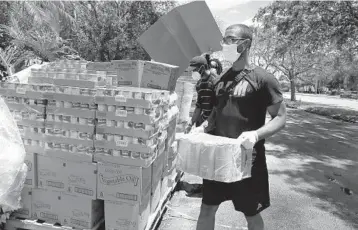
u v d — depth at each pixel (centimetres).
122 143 242
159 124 266
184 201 384
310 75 3241
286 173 536
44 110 255
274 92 196
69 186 258
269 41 2431
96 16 1494
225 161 192
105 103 241
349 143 845
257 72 202
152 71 346
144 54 1576
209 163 196
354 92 4459
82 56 1480
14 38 851
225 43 207
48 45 866
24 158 251
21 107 259
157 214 303
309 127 1170
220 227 322
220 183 214
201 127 233
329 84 5719
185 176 478
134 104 236
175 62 459
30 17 1038
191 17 427
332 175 533
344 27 1220
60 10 1307
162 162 315
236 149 191
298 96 4303
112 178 248
